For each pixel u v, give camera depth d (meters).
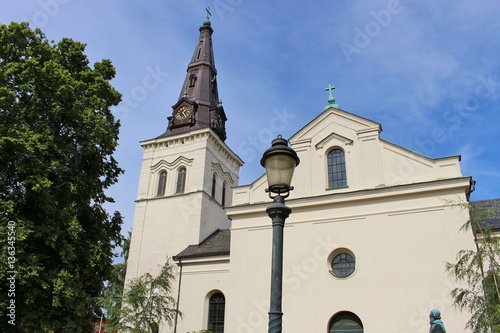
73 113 19.86
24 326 16.62
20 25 20.56
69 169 19.25
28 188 17.84
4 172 17.67
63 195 19.44
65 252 17.77
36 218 18.34
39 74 19.06
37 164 17.61
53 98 19.48
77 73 22.33
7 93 17.47
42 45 20.77
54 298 16.77
